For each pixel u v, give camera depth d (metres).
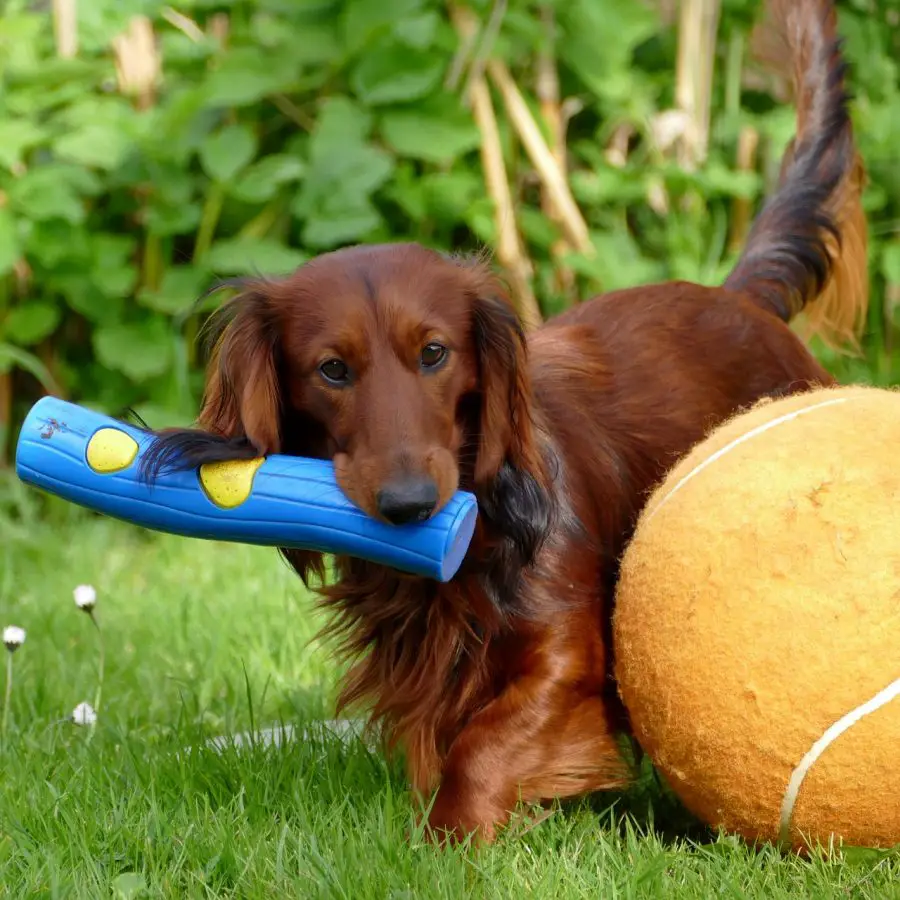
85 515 10.97
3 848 5.13
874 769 4.59
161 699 7.18
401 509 4.73
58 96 11.05
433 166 11.35
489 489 5.49
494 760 5.44
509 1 11.05
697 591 4.83
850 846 4.80
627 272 10.96
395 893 4.65
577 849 5.21
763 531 4.75
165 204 11.01
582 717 5.62
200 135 11.02
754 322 7.00
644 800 5.95
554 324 6.82
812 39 8.26
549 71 11.41
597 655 5.71
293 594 8.55
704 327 6.85
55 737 6.36
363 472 4.89
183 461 5.07
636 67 12.34
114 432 5.18
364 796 5.79
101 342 10.86
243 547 9.85
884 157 11.13
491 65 11.22
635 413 6.39
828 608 4.58
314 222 10.48
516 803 5.44
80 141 10.71
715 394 6.65
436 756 5.77
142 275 11.70
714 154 11.66
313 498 4.97
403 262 5.31
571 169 12.20
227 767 5.93
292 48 10.80
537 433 5.70
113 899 4.78
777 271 7.88
